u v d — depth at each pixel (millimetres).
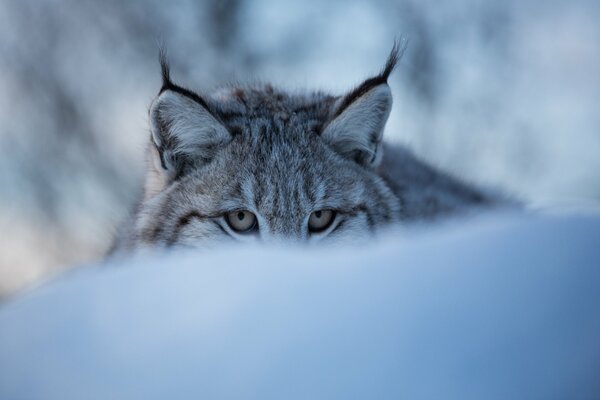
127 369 1625
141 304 1747
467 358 1493
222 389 1560
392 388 1498
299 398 1520
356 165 5066
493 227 1770
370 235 4965
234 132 4918
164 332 1664
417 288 1623
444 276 1628
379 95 4969
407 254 1728
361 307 1622
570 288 1533
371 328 1578
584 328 1479
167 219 4875
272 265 1785
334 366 1549
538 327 1497
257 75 10250
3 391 1662
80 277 1896
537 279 1562
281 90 5805
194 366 1596
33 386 1656
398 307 1601
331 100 5461
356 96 4922
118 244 5543
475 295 1573
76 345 1689
